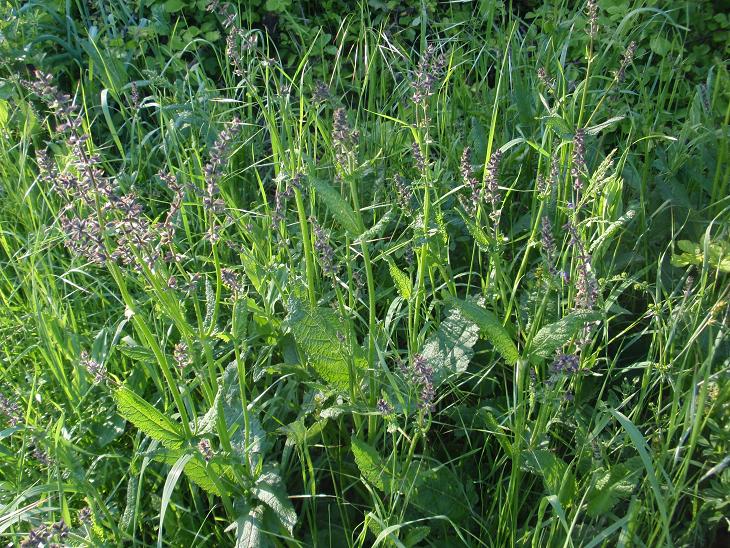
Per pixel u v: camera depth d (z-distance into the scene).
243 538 2.41
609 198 3.00
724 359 2.71
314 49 4.89
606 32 4.44
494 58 4.43
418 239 2.61
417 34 5.02
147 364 2.80
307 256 2.72
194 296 2.39
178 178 3.81
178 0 5.10
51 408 2.97
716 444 2.44
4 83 4.23
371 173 3.71
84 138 2.10
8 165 3.95
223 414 2.39
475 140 3.77
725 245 2.59
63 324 3.02
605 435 2.79
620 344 2.86
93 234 2.16
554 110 3.31
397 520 2.48
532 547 2.35
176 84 4.50
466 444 2.86
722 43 4.75
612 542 2.46
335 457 2.79
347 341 2.56
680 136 3.66
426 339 2.91
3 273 3.36
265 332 2.96
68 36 4.96
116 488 2.67
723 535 2.56
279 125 4.12
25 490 2.51
